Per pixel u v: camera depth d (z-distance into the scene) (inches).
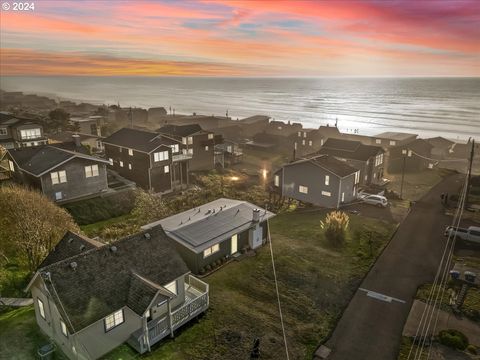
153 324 792.9
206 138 2588.6
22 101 6673.2
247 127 4229.8
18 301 919.0
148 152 1873.8
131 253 825.5
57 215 1165.7
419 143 2620.6
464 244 1328.7
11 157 1678.2
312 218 1635.1
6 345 750.5
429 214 1669.5
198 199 1790.1
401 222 1565.0
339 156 2145.7
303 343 807.7
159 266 845.2
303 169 1840.6
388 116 7736.2
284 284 1051.3
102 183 1721.2
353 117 7691.9
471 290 1011.3
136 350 749.3
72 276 711.1
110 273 762.2
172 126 2605.8
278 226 1539.1
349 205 1803.6
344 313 919.7
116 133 2196.1
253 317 893.2
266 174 2536.9
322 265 1168.2
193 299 885.8
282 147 3432.6
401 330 850.8
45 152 1690.5
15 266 1038.4
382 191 1985.7
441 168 2687.0
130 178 2025.1
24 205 1093.8
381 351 783.7
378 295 999.6
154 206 1576.0
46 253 1021.2
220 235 1143.0
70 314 663.1
